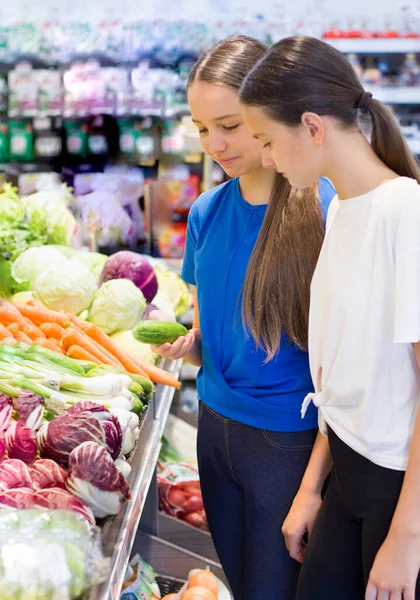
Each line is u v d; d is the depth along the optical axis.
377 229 1.28
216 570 2.32
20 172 4.58
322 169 1.32
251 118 1.32
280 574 1.78
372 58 4.57
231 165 1.65
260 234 1.65
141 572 2.17
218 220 1.78
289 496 1.74
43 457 1.29
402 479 1.34
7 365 1.57
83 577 1.01
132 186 4.24
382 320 1.30
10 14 4.62
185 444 2.93
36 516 1.07
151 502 2.40
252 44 1.60
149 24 4.48
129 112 4.42
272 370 1.71
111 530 1.23
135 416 1.54
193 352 1.95
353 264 1.33
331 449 1.48
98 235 3.48
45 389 1.54
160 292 2.75
